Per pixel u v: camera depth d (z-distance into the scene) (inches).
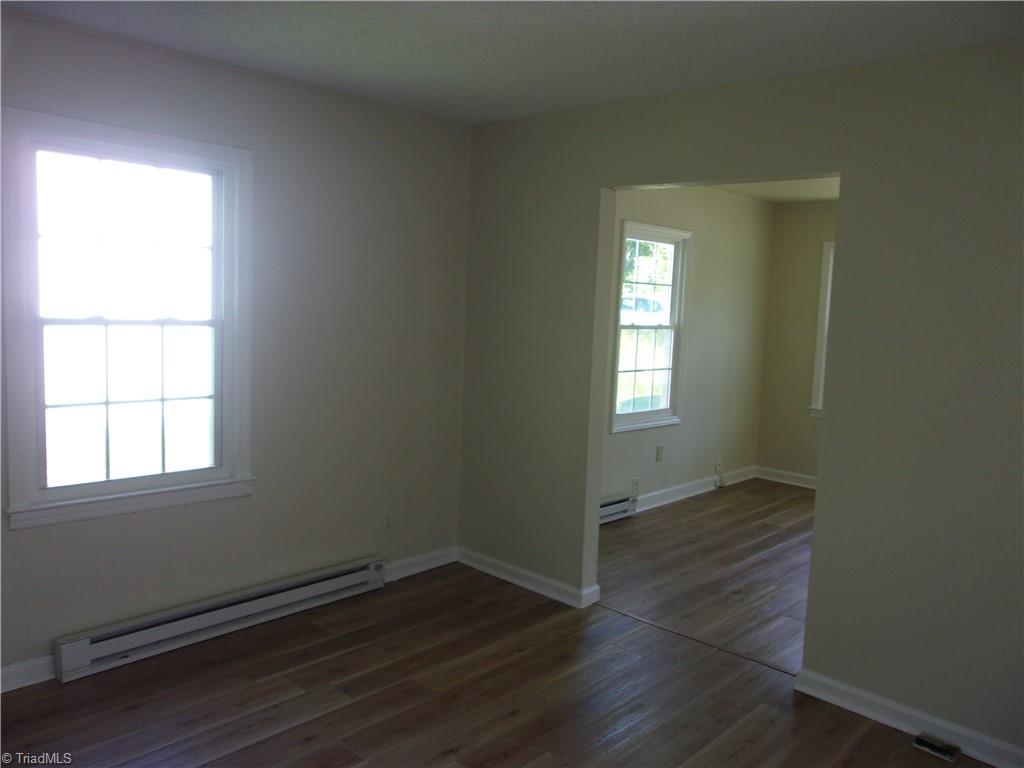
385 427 166.1
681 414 244.2
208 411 139.5
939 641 113.9
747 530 217.8
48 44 113.1
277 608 148.7
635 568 184.7
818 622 125.3
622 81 132.1
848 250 119.1
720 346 258.1
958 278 109.5
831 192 243.8
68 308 120.6
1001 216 105.7
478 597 163.9
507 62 123.5
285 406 147.9
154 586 132.6
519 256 167.5
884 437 117.1
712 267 248.2
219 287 138.3
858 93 117.5
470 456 180.9
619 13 99.7
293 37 115.9
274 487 147.9
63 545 121.6
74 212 120.3
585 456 158.1
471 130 175.2
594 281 154.3
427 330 172.2
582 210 155.1
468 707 119.1
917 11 94.6
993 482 108.3
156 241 130.0
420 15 103.7
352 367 158.2
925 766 107.8
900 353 115.0
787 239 273.4
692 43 110.3
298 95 143.5
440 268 173.3
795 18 98.9
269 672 127.7
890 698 118.7
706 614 158.4
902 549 116.4
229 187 136.6
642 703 122.1
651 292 229.9
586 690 125.6
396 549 172.2
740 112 131.2
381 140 158.2
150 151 125.9
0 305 110.4
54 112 114.5
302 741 108.3
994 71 105.3
